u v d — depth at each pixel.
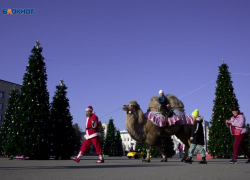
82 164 10.48
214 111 22.02
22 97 18.27
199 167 8.31
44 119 18.02
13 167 8.56
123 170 7.19
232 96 21.72
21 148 17.31
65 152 19.00
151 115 12.12
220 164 10.21
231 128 10.91
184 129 12.71
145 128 12.14
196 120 10.84
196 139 10.80
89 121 11.45
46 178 5.30
